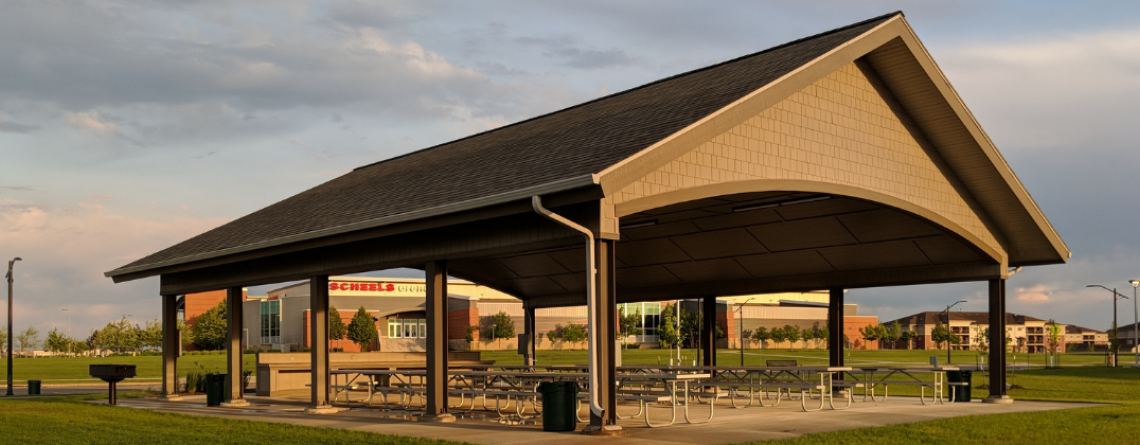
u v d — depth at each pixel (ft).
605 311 39.70
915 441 37.68
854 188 52.70
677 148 41.24
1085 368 159.94
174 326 74.54
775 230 64.85
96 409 56.85
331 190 75.15
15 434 42.50
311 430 43.52
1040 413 49.96
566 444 37.22
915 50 53.72
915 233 61.67
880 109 56.13
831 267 69.00
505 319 294.66
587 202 39.65
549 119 68.44
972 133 57.52
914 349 423.64
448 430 43.14
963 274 64.23
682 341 300.20
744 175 46.06
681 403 62.39
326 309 57.36
